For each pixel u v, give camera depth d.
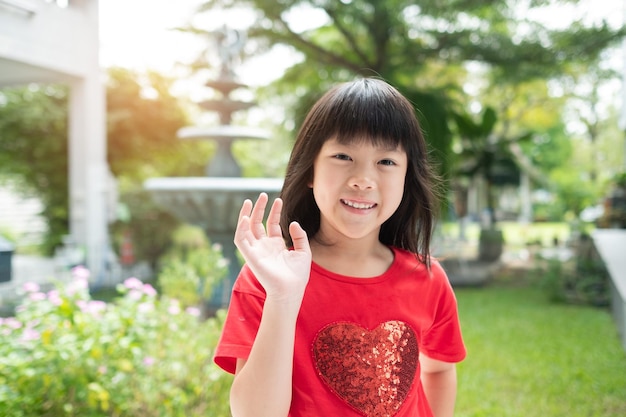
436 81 13.98
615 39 8.77
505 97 15.28
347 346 1.14
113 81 12.09
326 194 1.13
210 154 13.56
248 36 9.48
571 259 9.14
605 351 4.89
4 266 6.25
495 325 5.96
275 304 0.99
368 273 1.22
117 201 9.48
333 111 1.13
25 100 10.97
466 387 3.89
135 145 12.25
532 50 9.09
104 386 2.25
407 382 1.17
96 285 8.05
